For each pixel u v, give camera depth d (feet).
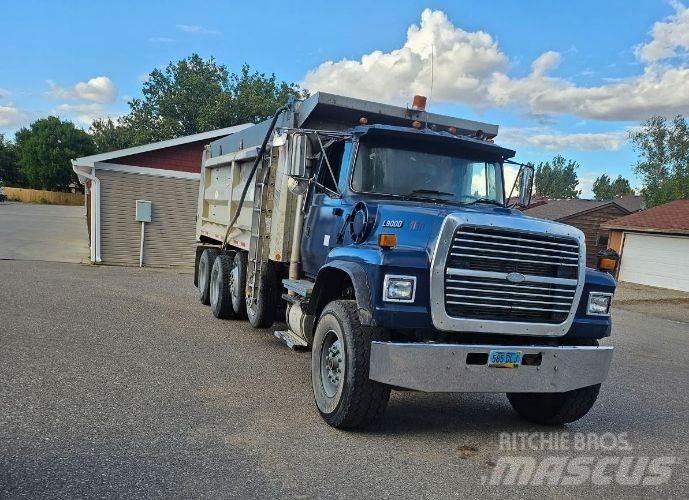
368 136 19.39
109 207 58.85
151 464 13.07
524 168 21.45
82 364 20.74
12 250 62.85
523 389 15.47
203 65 157.17
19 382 18.16
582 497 13.14
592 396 17.39
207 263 35.32
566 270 15.90
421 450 15.28
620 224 90.38
